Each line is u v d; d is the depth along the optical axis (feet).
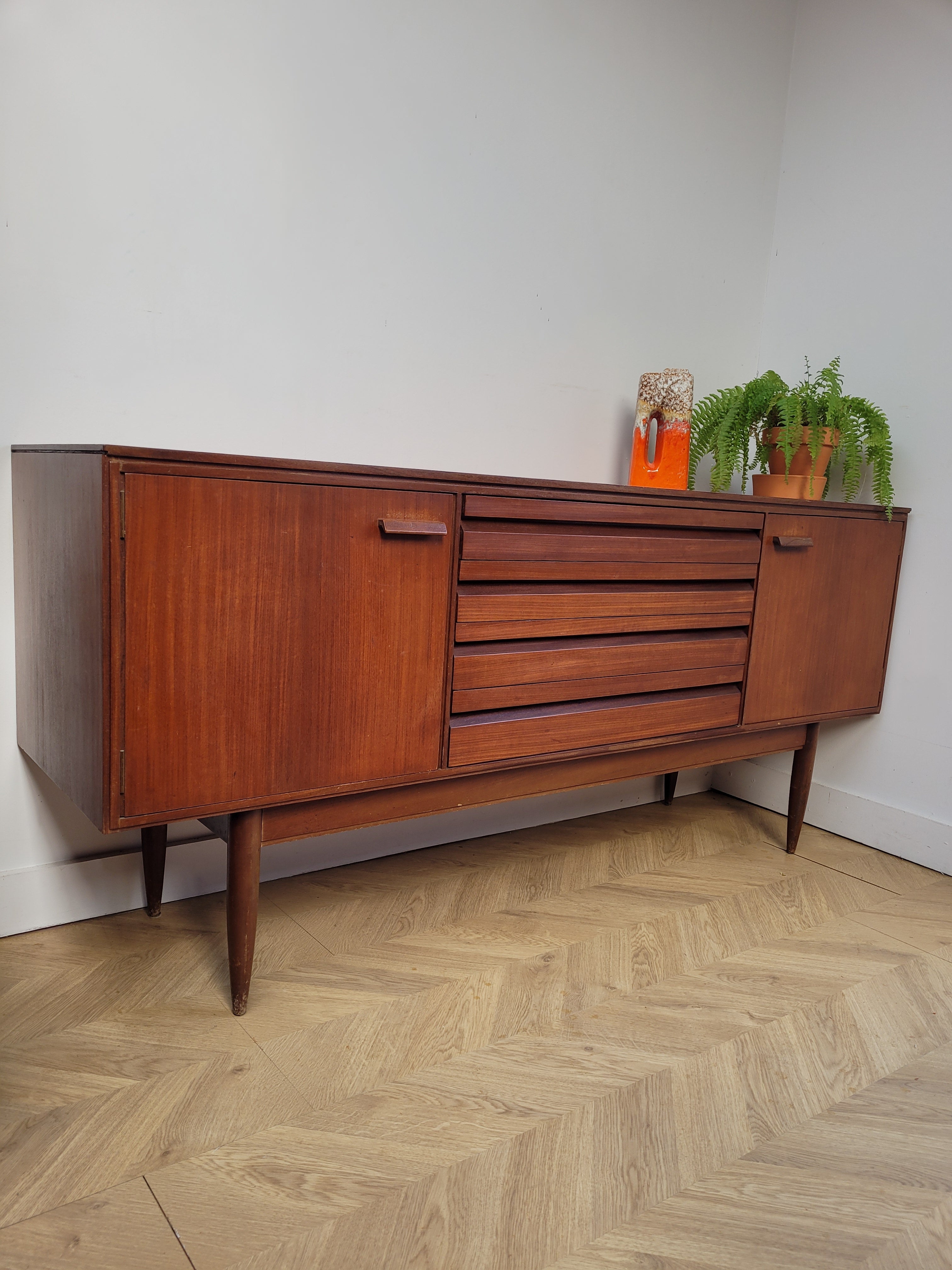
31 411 4.70
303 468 3.99
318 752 4.28
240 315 5.27
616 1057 4.25
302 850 6.13
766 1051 4.38
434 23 5.75
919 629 6.94
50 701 4.36
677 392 6.40
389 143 5.69
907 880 6.61
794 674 6.36
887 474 6.64
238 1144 3.54
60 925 5.19
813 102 7.60
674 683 5.66
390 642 4.42
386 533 4.29
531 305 6.55
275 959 4.96
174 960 4.86
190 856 5.61
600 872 6.46
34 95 4.47
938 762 6.84
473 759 4.85
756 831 7.50
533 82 6.28
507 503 4.69
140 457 3.56
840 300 7.43
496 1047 4.28
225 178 5.09
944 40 6.61
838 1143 3.76
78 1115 3.65
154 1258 2.98
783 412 6.51
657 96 6.97
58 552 4.06
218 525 3.79
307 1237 3.10
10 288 4.55
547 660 5.03
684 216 7.31
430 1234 3.14
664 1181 3.48
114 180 4.75
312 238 5.47
